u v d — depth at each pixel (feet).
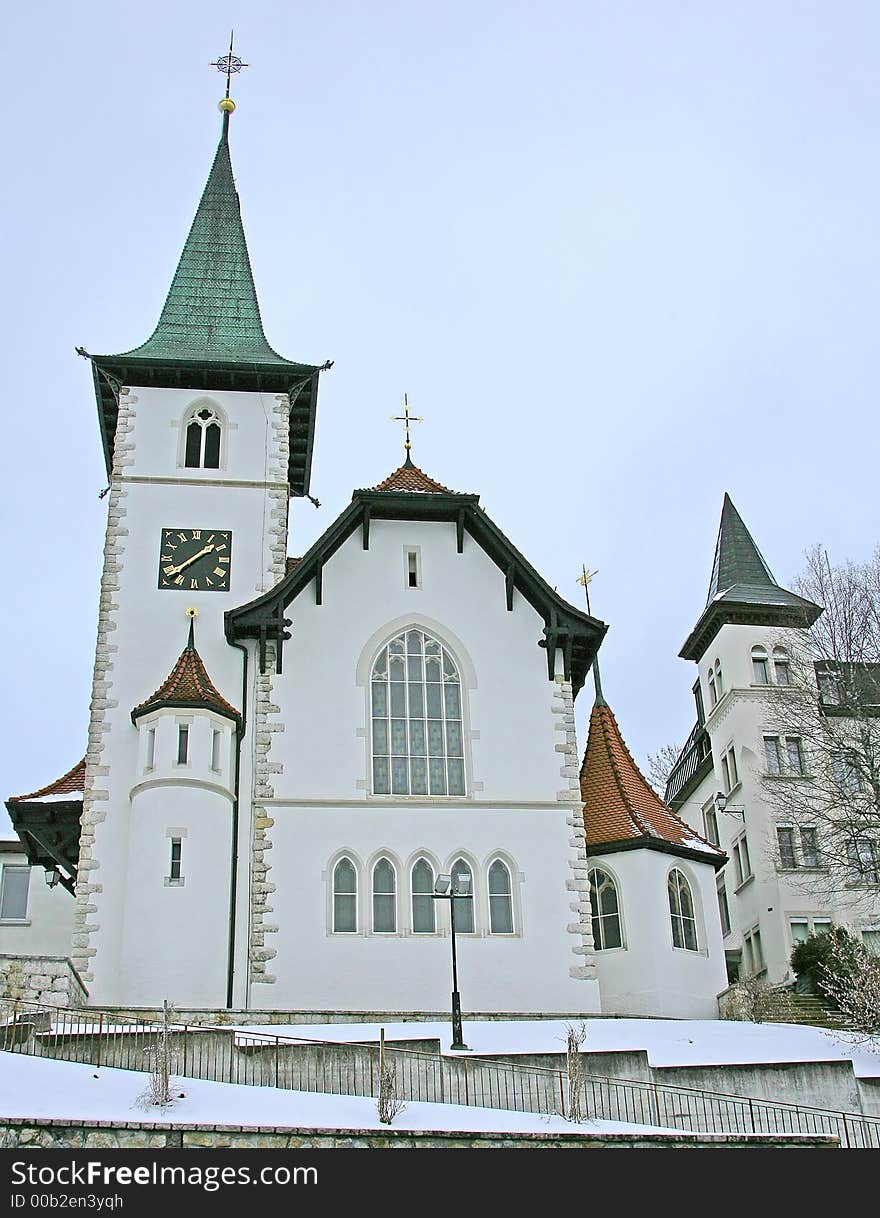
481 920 124.36
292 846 124.57
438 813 127.85
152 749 124.57
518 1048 98.12
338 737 129.70
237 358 152.46
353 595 135.95
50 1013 93.71
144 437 146.72
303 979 119.96
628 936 128.98
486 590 138.31
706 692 199.62
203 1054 87.04
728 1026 111.45
